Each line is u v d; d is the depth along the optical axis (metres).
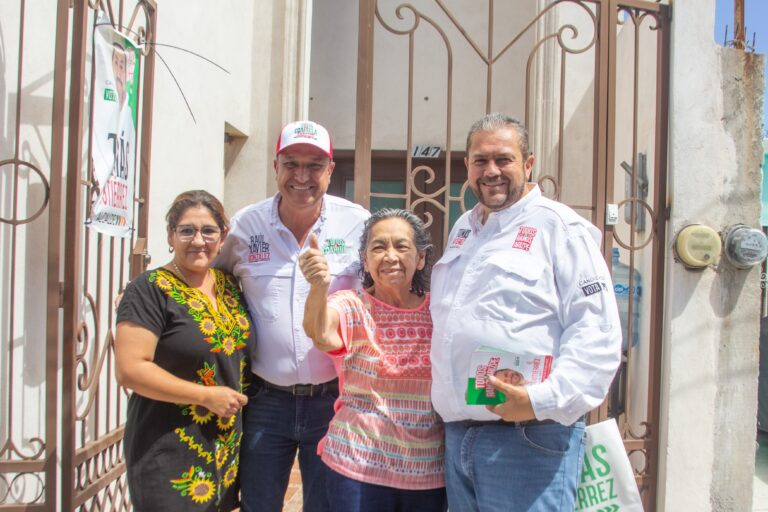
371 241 2.07
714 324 3.07
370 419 1.98
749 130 3.09
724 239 3.05
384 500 1.96
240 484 2.28
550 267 1.85
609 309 1.79
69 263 2.26
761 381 5.14
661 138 3.10
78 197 2.28
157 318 1.95
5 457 2.38
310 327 1.91
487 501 1.86
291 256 2.28
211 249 2.06
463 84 5.95
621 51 4.34
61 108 2.26
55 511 2.27
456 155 6.00
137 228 3.00
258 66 4.96
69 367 2.26
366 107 2.88
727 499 3.08
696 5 3.05
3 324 2.37
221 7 4.35
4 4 2.39
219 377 2.05
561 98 2.96
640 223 3.73
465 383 1.88
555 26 4.66
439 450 2.03
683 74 3.05
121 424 2.93
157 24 3.39
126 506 3.00
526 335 1.81
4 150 2.39
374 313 2.07
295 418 2.25
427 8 5.96
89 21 2.79
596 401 1.74
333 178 6.23
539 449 1.84
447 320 1.94
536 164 4.71
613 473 2.08
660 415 3.11
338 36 6.17
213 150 4.27
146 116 2.88
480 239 2.01
